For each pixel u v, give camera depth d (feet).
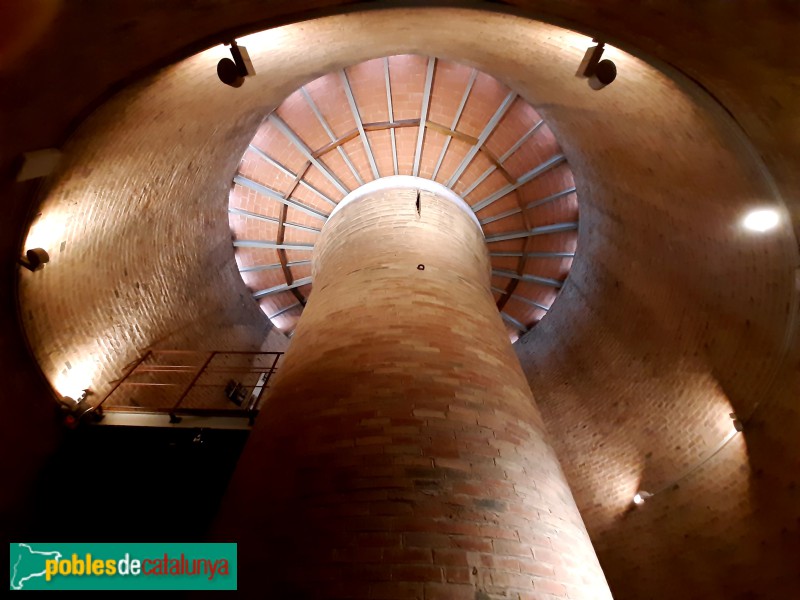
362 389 12.60
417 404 12.18
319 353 14.43
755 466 20.70
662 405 26.48
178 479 19.75
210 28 13.21
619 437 29.17
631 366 28.50
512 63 19.42
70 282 19.20
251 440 13.46
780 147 13.60
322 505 10.30
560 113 22.72
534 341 35.42
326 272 19.94
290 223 28.45
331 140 25.23
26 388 17.66
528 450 12.44
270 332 34.91
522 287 32.40
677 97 15.14
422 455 11.03
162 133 19.27
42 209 15.92
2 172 12.92
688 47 12.56
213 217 27.71
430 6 13.82
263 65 17.28
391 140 25.29
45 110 12.42
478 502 10.43
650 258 25.52
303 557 9.53
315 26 14.79
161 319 25.46
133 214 21.40
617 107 18.76
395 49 20.31
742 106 13.39
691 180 19.30
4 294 16.08
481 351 14.74
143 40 12.29
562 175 27.32
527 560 9.77
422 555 9.33
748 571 20.51
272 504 10.82
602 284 29.60
